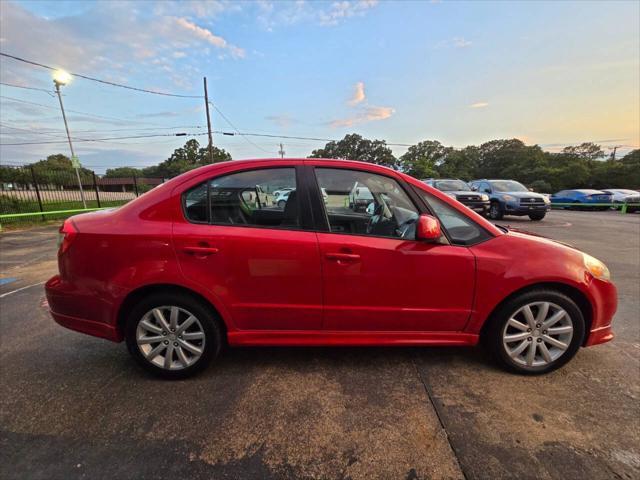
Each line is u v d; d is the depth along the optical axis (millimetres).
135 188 18594
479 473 1712
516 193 13195
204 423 2068
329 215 2445
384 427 2029
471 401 2258
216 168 2488
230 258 2340
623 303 3990
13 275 5441
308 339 2498
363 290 2408
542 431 1991
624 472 1712
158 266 2338
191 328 2496
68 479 1680
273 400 2277
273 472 1727
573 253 2535
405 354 2855
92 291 2396
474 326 2506
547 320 2504
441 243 2441
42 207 12906
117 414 2148
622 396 2309
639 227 10977
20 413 2158
